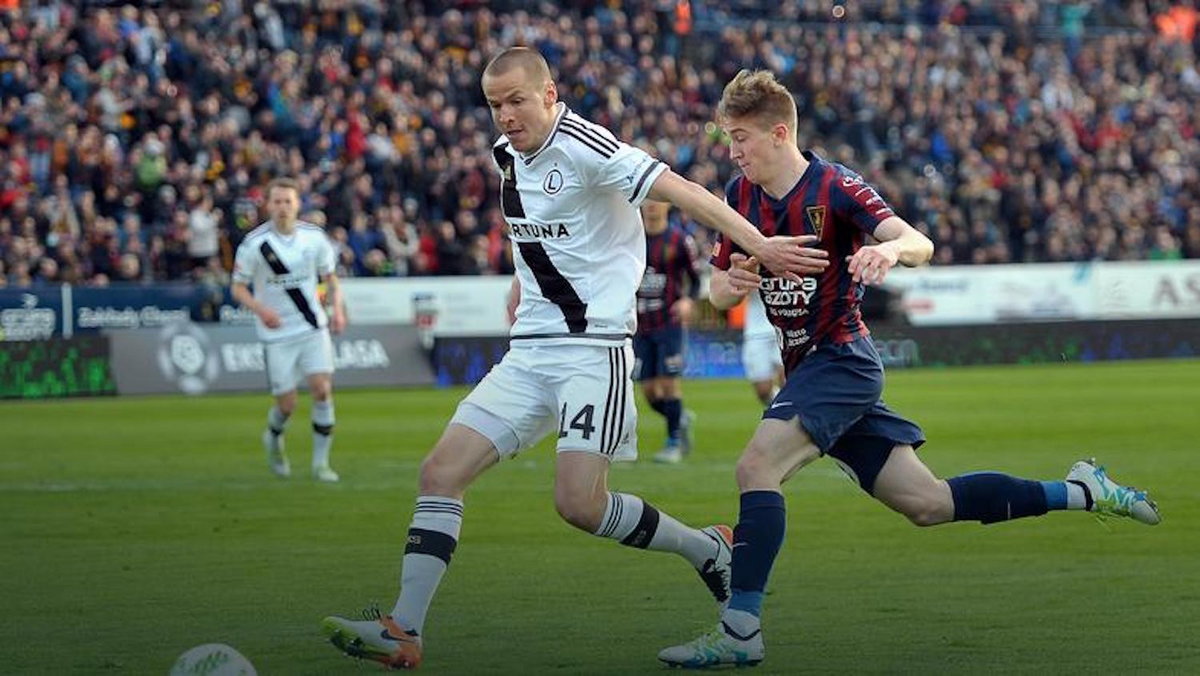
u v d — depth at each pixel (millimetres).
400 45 80938
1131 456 38156
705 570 17828
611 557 23750
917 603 19734
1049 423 47125
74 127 69938
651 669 16188
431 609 19562
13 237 66188
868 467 17453
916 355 76250
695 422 50062
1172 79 100438
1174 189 93688
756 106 16906
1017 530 26000
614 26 87312
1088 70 98250
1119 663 16141
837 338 17047
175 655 16922
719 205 16156
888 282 79562
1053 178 91250
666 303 38906
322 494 32469
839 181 16812
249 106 75688
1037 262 87312
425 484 16672
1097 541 24812
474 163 76875
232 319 67938
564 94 81938
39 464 38562
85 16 76438
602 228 16828
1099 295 83812
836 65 90375
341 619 15891
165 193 70125
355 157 75938
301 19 80938
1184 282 85500
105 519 28641
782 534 16453
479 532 26547
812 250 15984
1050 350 78938
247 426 49344
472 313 72312
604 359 16844
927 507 17469
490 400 16953
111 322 65500
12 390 60438
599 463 16828
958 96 93062
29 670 16156
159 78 74188
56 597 20609
